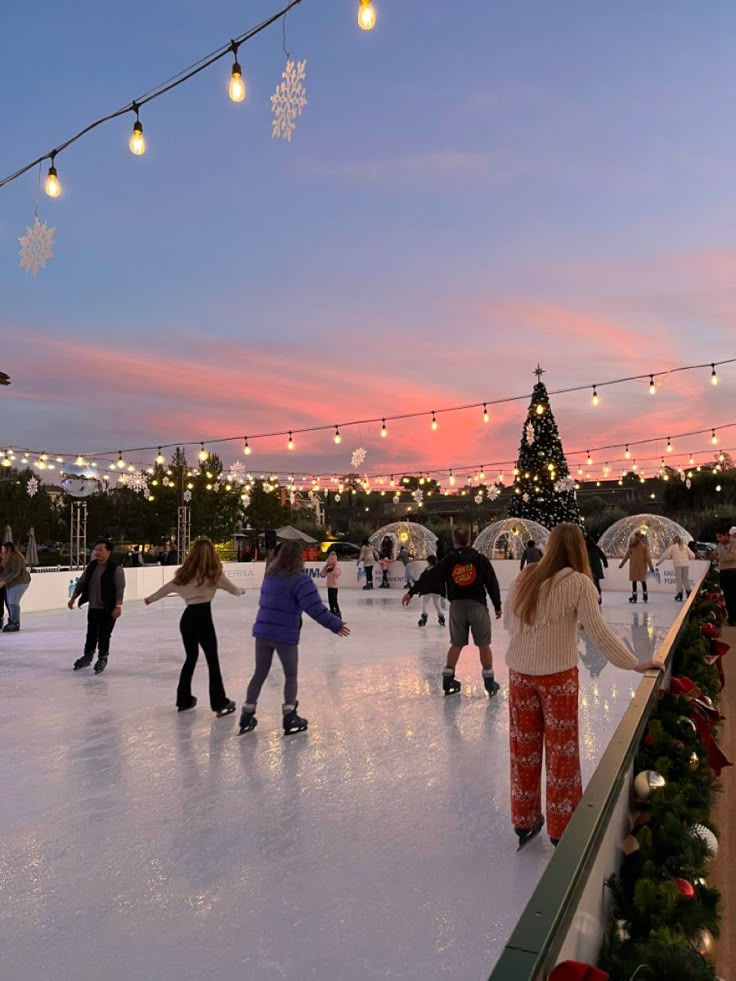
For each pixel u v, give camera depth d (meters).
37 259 5.39
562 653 3.41
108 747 5.34
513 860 3.37
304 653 9.91
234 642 11.25
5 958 2.60
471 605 6.95
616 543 26.31
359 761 4.90
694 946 2.21
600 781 2.37
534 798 3.50
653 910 2.25
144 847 3.54
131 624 14.27
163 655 10.02
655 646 10.33
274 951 2.62
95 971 2.51
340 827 3.77
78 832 3.74
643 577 17.69
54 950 2.65
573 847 1.89
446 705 6.59
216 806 4.09
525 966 1.36
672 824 2.71
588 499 59.00
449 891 3.06
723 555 12.55
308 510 57.88
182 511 31.48
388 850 3.48
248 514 43.88
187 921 2.84
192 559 6.36
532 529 26.12
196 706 6.72
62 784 4.51
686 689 4.57
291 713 5.64
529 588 3.47
